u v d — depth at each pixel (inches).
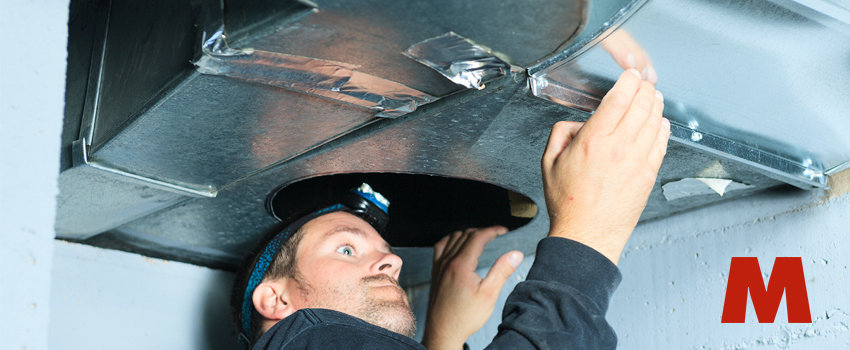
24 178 32.1
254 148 45.4
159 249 70.2
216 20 33.4
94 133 45.4
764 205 58.3
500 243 69.8
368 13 31.2
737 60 38.4
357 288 54.4
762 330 56.4
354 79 37.3
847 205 53.1
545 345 35.9
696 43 36.7
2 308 30.3
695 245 62.3
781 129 46.4
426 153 48.1
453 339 64.6
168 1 39.5
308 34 32.8
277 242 59.2
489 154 48.3
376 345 43.9
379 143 46.3
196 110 39.8
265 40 33.2
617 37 35.6
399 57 35.1
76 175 47.6
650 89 39.5
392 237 69.2
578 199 39.6
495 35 33.2
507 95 39.4
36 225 31.9
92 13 48.8
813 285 54.1
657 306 63.7
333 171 51.2
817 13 34.4
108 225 59.4
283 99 38.9
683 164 50.8
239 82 36.8
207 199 56.2
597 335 37.0
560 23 32.0
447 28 32.4
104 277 66.9
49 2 34.6
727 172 52.5
